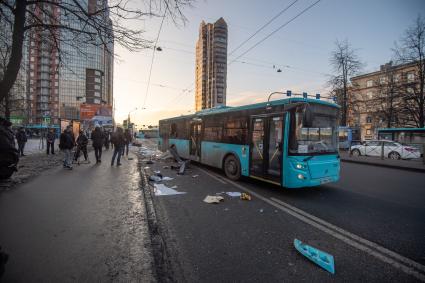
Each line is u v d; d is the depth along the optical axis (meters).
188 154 12.92
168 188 7.35
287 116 6.76
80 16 5.86
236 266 3.10
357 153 21.41
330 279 2.85
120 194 6.21
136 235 3.80
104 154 17.69
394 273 3.02
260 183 8.34
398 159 18.33
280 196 6.68
